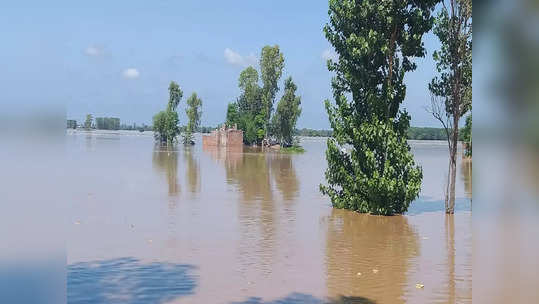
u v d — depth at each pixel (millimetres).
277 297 9266
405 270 11266
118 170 37344
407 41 18922
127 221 16812
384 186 18688
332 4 19844
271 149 82312
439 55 18812
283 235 15039
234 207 20406
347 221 17719
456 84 18625
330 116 20484
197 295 9266
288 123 85750
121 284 9844
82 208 19422
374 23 19422
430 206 21859
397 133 19625
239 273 10820
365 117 19812
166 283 9977
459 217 18797
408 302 9086
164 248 13008
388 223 17438
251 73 94125
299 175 36375
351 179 19922
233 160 52969
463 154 48625
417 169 19406
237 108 97250
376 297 9367
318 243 14047
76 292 9312
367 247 13625
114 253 12383
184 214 18438
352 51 19109
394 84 19672
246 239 14328
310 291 9664
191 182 29875
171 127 95688
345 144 20375
